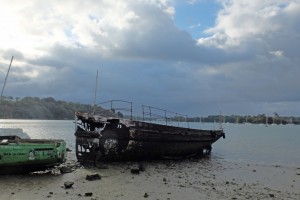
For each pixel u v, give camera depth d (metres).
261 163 32.50
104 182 18.84
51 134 84.06
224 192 17.36
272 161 34.88
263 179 22.30
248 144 61.50
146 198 15.48
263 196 16.77
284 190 18.73
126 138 26.62
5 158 18.89
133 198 15.43
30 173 20.81
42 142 22.22
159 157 30.27
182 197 15.97
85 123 26.98
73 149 41.91
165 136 29.42
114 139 26.22
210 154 40.88
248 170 26.61
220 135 40.31
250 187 19.14
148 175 21.89
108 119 26.22
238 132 129.12
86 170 23.00
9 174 19.89
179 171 24.52
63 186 17.33
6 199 14.45
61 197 15.02
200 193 16.91
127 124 26.70
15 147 19.28
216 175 23.28
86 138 25.55
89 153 25.33
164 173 23.09
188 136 32.91
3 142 19.73
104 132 25.91
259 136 96.19
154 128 28.56
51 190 16.38
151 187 17.97
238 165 30.03
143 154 28.28
